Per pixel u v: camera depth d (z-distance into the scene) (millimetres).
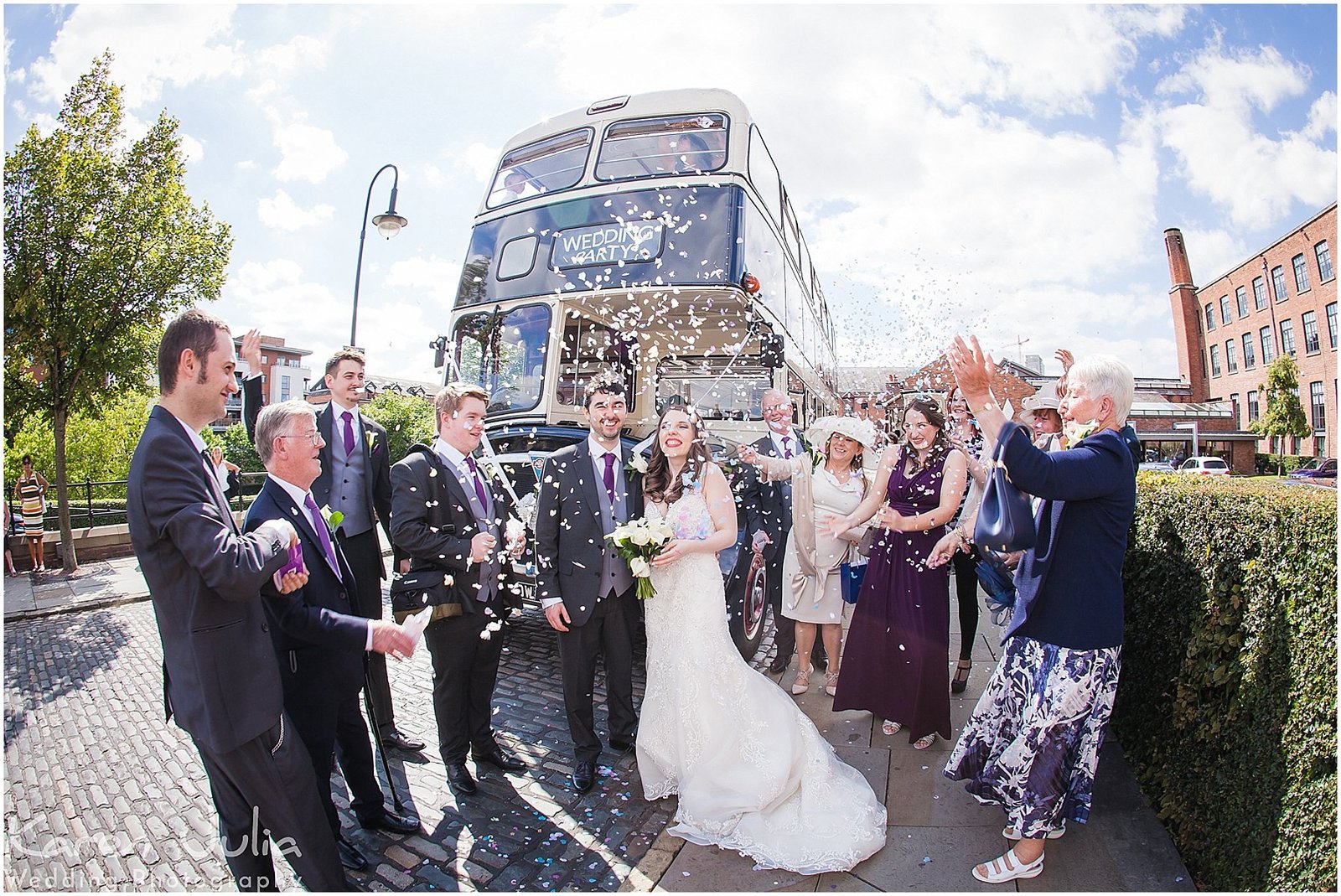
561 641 3473
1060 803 2471
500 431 5676
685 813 2984
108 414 15062
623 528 3137
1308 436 31391
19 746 4172
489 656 3543
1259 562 2236
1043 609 2543
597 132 6316
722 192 5762
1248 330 39062
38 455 13680
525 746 3863
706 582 3205
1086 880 2510
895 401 5121
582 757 3391
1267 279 37062
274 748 2156
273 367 49594
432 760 3742
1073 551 2500
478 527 3430
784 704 3158
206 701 2033
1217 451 39188
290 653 2578
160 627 2098
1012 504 2418
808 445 4520
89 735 4320
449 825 3080
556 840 2961
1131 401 2564
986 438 2490
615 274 5758
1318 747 1864
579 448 3617
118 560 11453
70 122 9227
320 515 2758
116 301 9516
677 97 6238
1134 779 3146
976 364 2455
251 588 2010
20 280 8766
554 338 5836
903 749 3629
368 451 3971
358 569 3846
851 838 2732
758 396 5805
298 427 2641
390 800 3289
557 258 6039
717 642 3137
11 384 9586
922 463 3676
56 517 13945
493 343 6133
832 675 4477
